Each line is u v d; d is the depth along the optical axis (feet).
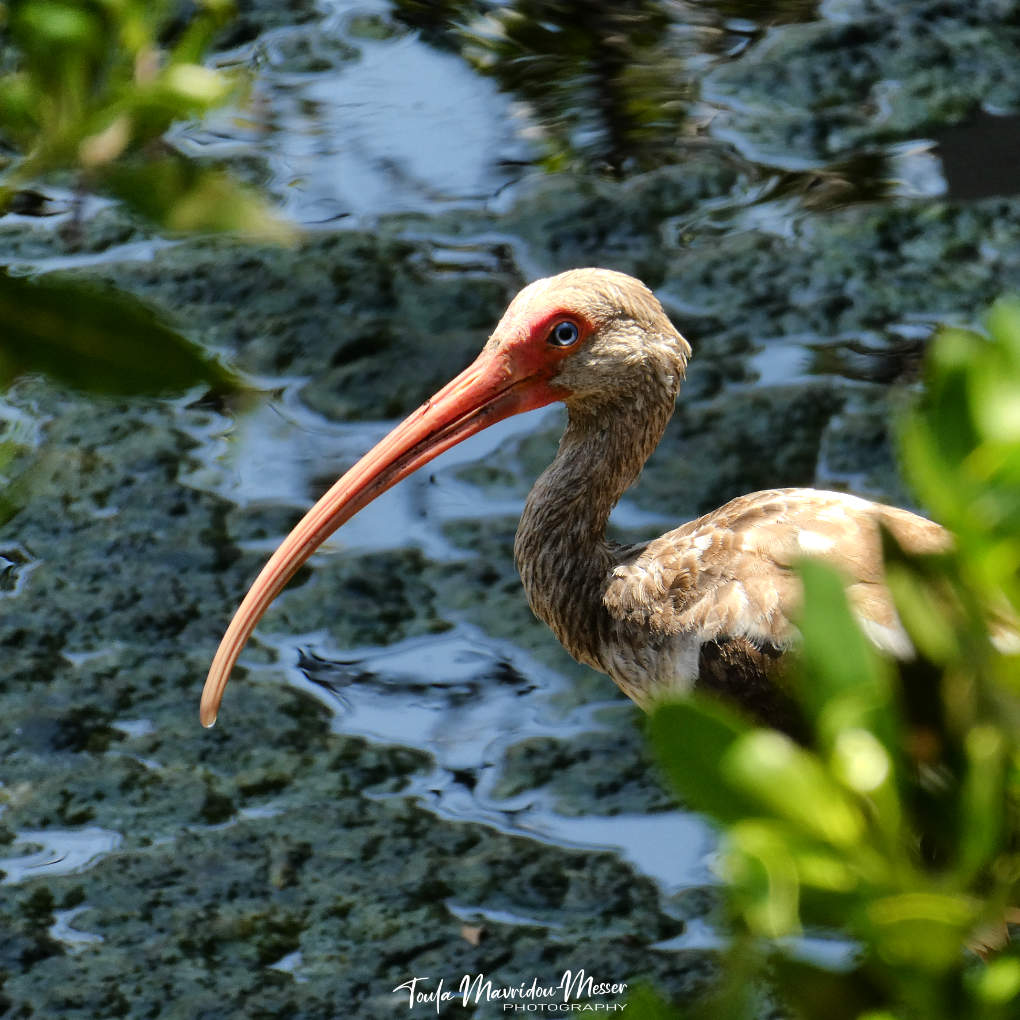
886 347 42.91
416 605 36.91
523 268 45.98
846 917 7.27
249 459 40.73
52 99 7.29
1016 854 7.59
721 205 48.14
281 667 35.45
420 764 33.06
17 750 33.37
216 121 51.85
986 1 56.44
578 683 34.94
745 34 55.98
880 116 51.62
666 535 28.66
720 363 42.60
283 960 28.91
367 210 48.32
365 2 58.13
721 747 7.06
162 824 31.73
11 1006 27.99
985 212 47.29
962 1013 7.32
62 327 6.73
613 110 52.42
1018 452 6.88
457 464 40.86
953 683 7.43
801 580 7.28
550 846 31.19
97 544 38.45
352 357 43.32
